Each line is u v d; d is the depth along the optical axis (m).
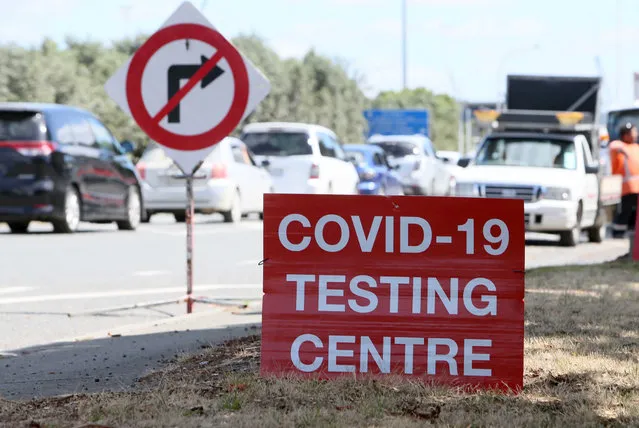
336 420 14.31
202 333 24.00
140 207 59.34
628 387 16.59
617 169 60.59
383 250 16.86
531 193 53.38
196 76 27.98
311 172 69.94
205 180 64.19
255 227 62.09
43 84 174.88
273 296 16.98
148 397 15.98
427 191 101.00
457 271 16.77
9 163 50.94
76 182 52.81
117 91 28.06
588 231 58.94
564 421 14.53
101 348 22.39
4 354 21.94
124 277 36.81
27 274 36.91
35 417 15.02
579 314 23.84
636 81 59.94
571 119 59.47
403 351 16.77
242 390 16.12
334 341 16.86
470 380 16.64
